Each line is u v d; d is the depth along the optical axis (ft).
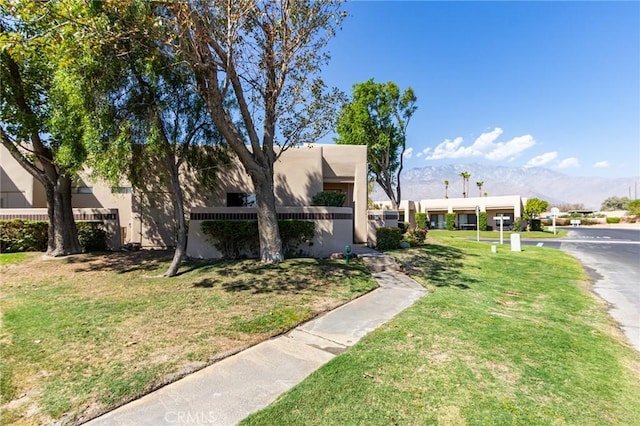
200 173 38.58
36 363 11.57
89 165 26.12
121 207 47.24
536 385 10.79
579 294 24.21
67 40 19.35
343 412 9.09
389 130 84.12
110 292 21.02
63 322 15.60
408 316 17.35
